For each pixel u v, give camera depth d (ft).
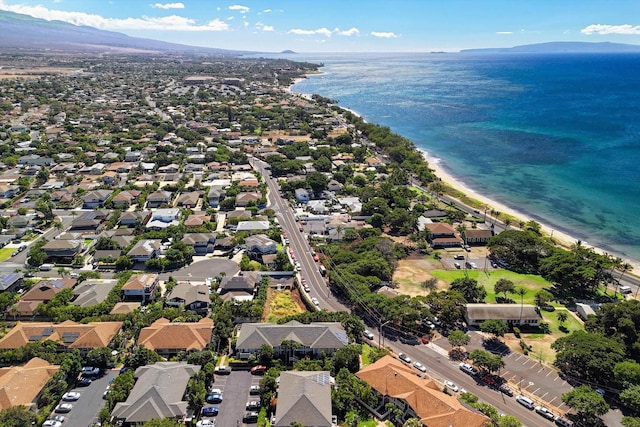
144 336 371.15
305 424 287.69
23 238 590.14
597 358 347.56
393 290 472.44
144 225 627.05
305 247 584.81
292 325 380.58
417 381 322.34
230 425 298.76
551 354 386.73
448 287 494.18
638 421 293.02
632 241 632.38
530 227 645.92
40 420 292.20
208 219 646.74
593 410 299.38
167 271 511.40
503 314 423.23
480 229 631.15
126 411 289.74
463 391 336.49
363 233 605.31
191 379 320.09
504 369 366.22
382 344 395.75
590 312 438.40
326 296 473.26
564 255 522.88
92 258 531.91
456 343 380.58
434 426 285.64
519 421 298.15
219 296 450.30
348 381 327.88
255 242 554.46
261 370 349.61
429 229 619.26
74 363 336.08
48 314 415.44
